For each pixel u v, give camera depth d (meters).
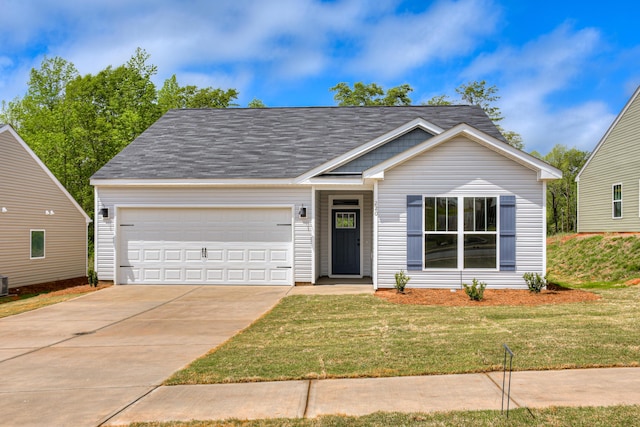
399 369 6.04
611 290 12.96
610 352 6.46
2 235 15.80
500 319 9.04
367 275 16.31
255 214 14.86
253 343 7.69
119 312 10.95
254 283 14.82
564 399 4.91
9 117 38.00
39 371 6.49
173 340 8.22
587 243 22.36
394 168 12.98
